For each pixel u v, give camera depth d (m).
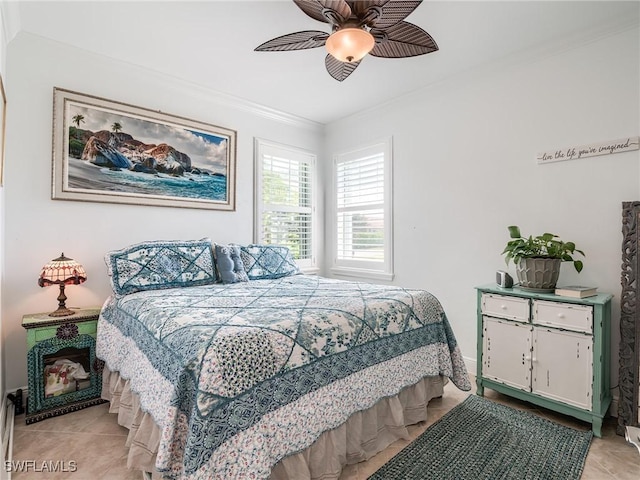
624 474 1.57
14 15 2.04
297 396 1.40
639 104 2.07
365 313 1.82
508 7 1.99
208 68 2.75
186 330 1.41
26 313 2.28
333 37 1.68
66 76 2.44
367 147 3.72
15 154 2.24
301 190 4.03
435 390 2.25
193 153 3.07
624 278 1.98
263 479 1.19
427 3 1.95
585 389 1.93
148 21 2.14
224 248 2.87
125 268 2.31
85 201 2.51
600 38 2.20
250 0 1.94
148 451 1.42
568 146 2.34
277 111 3.68
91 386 2.24
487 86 2.76
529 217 2.53
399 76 2.89
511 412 2.16
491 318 2.36
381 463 1.65
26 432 1.91
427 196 3.19
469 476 1.54
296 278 3.07
